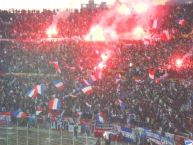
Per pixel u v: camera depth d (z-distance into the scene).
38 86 56.38
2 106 60.53
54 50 74.12
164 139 45.25
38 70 70.62
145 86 56.78
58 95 59.19
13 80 66.12
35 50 75.00
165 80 59.03
